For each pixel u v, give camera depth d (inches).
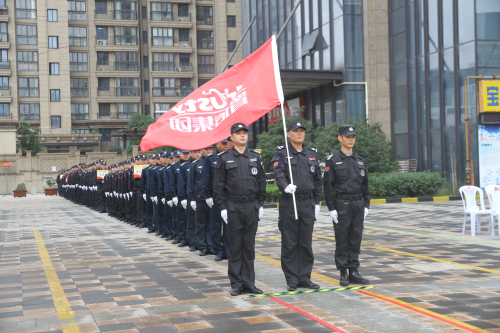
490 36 856.3
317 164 251.8
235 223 239.9
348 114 1050.1
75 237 483.8
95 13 2292.1
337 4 1067.3
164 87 2324.1
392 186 832.3
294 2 1248.2
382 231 457.4
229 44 2384.4
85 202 1042.1
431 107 951.0
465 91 803.4
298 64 1239.5
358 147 876.0
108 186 745.6
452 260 308.7
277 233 467.2
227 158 247.4
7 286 266.4
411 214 610.5
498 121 836.0
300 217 245.3
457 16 885.8
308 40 1169.4
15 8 2154.3
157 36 2319.1
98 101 2281.0
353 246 250.7
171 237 456.8
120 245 422.9
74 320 199.2
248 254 241.0
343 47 1051.3
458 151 885.2
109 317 202.2
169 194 436.5
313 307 209.5
